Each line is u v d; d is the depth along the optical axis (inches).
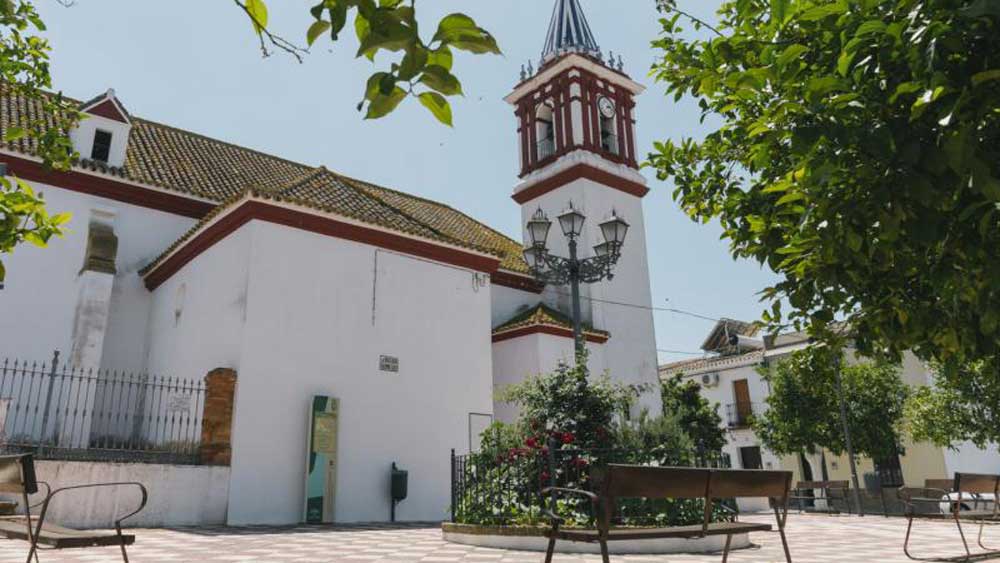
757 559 297.0
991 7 82.6
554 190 918.4
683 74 168.1
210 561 274.4
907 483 1087.6
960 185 101.0
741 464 1275.8
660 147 203.6
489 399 626.8
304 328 524.1
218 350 517.7
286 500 483.2
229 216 539.2
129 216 645.9
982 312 114.1
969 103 98.4
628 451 350.3
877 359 158.1
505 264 839.7
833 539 407.5
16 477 176.9
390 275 590.9
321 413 505.7
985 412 696.4
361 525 482.3
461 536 352.2
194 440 498.3
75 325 553.0
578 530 193.3
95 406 559.2
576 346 439.5
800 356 185.9
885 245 117.1
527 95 1005.8
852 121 106.7
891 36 101.7
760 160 136.6
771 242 161.5
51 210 601.0
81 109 637.9
